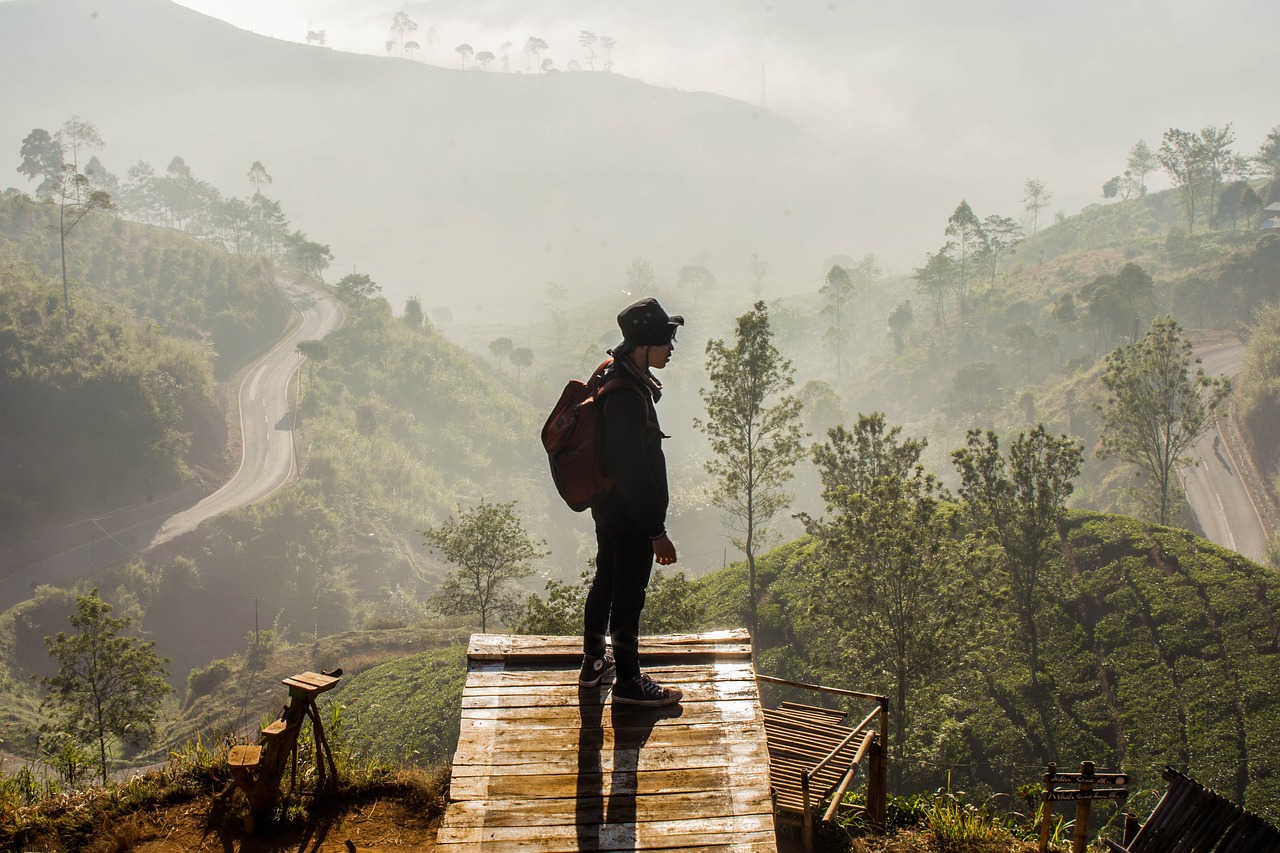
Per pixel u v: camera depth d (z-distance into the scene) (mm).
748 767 4148
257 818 5133
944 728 29297
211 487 113125
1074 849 6648
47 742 30875
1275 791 29188
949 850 7090
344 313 181500
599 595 5000
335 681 5414
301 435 129375
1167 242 177500
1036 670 36812
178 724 59062
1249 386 97375
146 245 175500
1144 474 90250
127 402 112750
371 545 110562
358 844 5043
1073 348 153250
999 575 38688
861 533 30625
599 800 3916
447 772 5680
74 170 166375
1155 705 33750
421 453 143875
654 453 4738
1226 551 41438
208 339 157625
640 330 4660
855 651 30906
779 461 45594
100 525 101000
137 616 89250
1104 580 40812
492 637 5500
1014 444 38281
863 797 8234
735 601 47969
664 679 4984
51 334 116438
